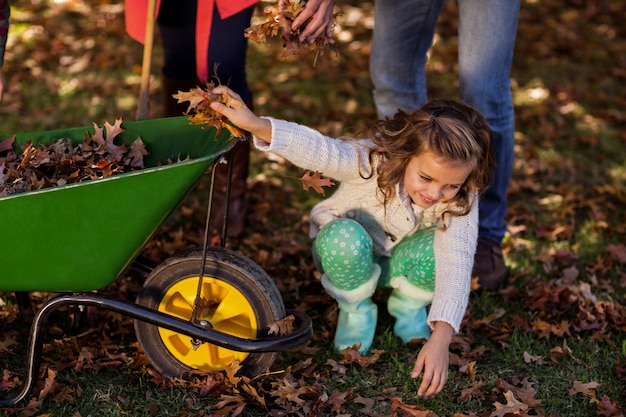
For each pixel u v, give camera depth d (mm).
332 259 2818
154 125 2902
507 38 3215
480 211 3531
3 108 5230
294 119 5348
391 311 3170
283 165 4664
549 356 3074
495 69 3250
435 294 2719
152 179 2387
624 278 3621
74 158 2734
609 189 4488
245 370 2818
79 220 2426
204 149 2807
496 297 3510
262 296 2699
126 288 3342
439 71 6398
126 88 5711
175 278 2734
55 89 5605
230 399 2682
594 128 5387
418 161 2584
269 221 4098
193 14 3316
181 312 2836
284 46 2688
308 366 2947
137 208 2443
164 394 2781
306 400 2777
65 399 2711
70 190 2346
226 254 2719
